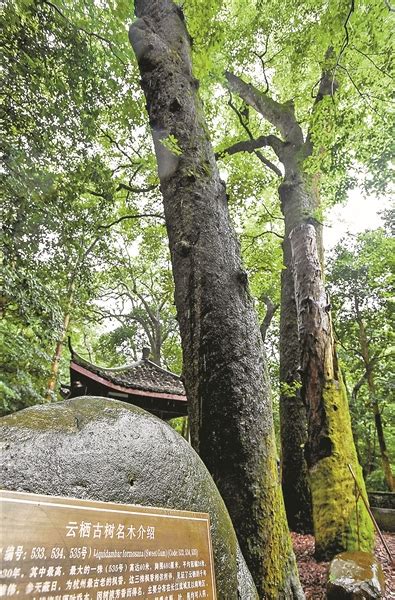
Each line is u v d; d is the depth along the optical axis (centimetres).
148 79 437
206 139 413
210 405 289
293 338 777
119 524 134
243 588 186
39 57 604
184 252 349
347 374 1396
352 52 678
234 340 310
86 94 682
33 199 585
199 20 556
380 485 1377
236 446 274
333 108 700
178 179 380
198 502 177
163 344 1916
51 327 615
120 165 934
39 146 604
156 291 1888
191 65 460
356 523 468
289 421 724
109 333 1998
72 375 784
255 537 249
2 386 606
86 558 118
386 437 1481
